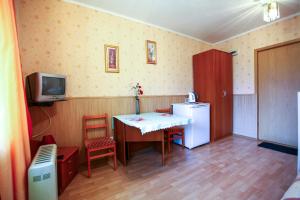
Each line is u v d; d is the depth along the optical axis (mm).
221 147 2805
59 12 2045
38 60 1927
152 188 1649
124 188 1660
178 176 1874
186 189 1617
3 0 1037
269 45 2920
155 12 2482
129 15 2570
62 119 2088
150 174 1938
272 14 2088
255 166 2064
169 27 3055
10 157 1034
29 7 1869
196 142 2795
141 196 1524
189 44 3512
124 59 2600
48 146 1572
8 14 1069
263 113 3105
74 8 2148
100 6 2293
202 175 1878
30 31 1878
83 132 2248
